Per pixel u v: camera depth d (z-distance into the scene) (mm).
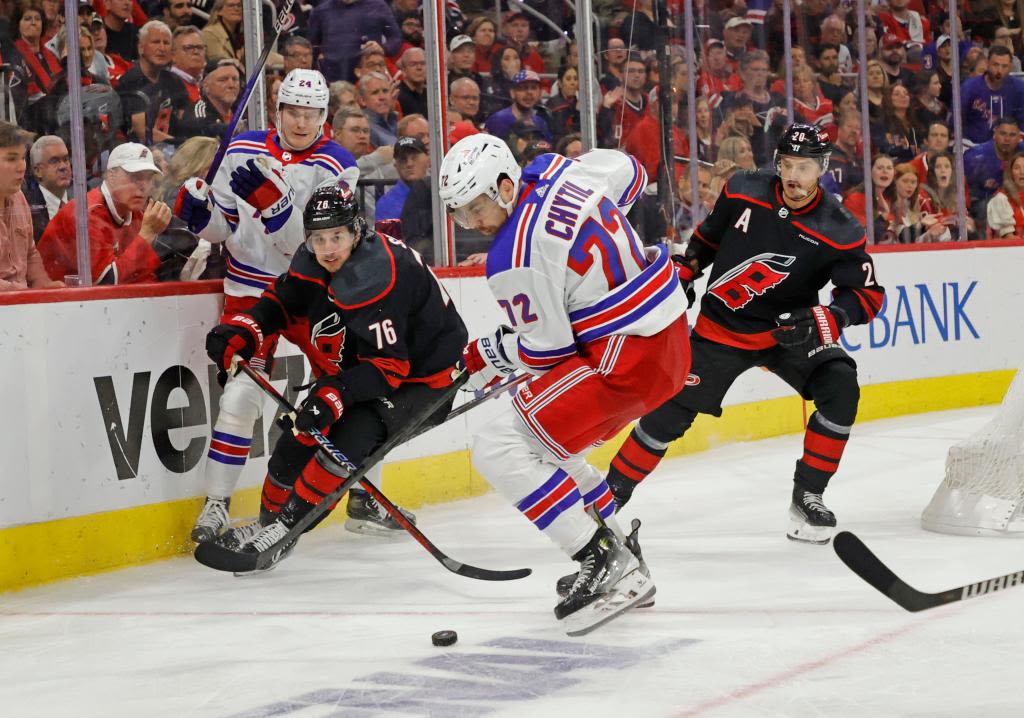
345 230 9648
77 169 11781
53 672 7680
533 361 7961
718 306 10812
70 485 10391
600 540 8016
